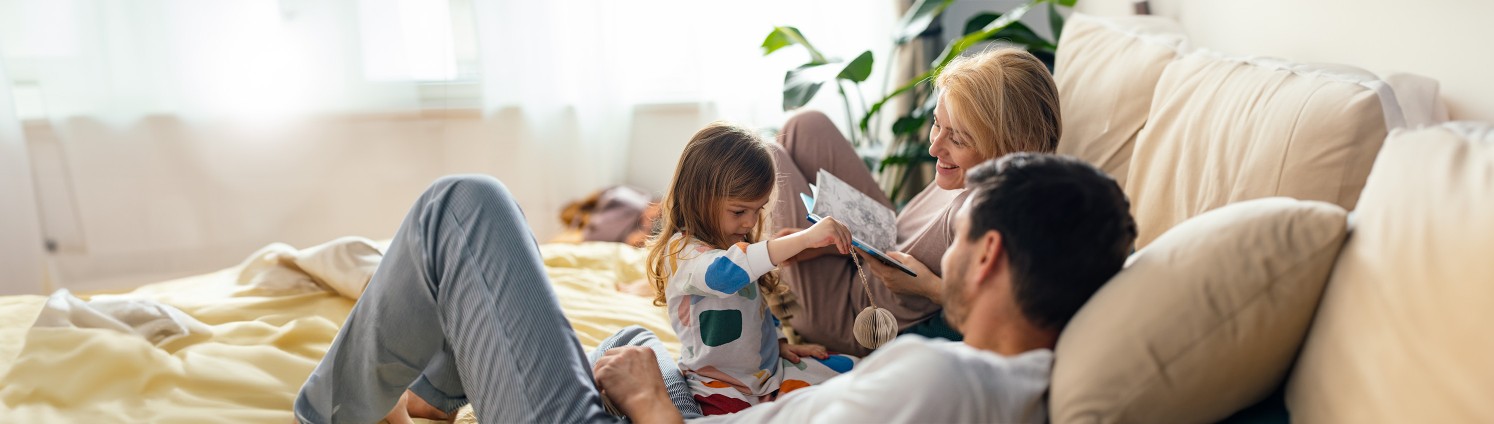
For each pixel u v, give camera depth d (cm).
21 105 271
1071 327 87
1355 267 81
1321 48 155
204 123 283
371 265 180
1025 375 84
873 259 141
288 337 160
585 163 312
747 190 130
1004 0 304
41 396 134
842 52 308
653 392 112
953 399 79
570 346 109
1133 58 171
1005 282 87
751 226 137
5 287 272
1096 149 169
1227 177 126
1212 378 83
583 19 300
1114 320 83
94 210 283
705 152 132
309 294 179
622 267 219
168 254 292
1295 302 83
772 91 313
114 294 187
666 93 315
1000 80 136
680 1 305
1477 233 70
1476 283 69
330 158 297
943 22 308
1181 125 145
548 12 297
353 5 285
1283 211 85
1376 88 110
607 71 304
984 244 87
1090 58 187
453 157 308
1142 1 219
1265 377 88
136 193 285
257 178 292
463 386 122
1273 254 83
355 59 289
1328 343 81
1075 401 82
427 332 120
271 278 184
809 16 304
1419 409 70
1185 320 81
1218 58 150
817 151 181
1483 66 117
